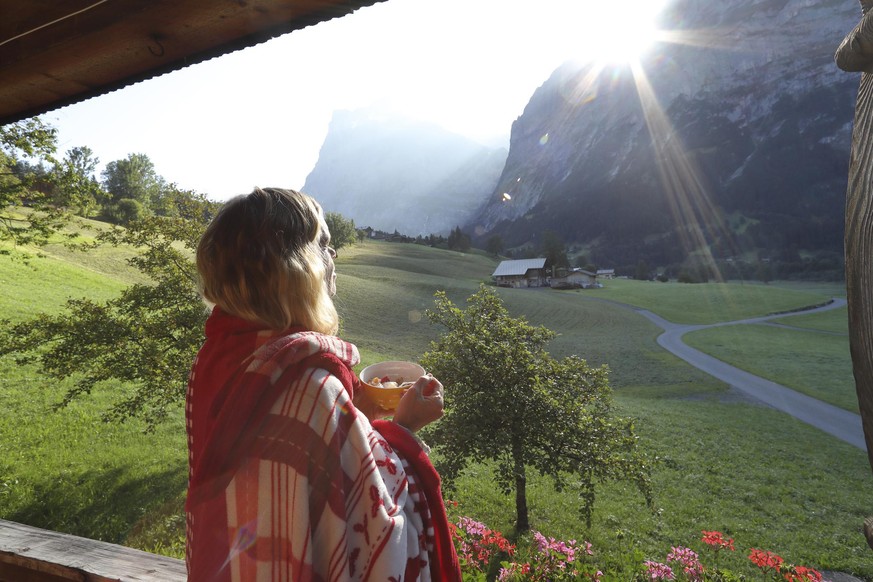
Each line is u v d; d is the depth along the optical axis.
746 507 16.92
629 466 10.34
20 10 1.76
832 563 13.55
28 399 16.31
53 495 11.99
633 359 47.38
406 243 153.50
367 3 1.59
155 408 17.08
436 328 47.62
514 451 10.21
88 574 1.85
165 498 12.17
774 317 79.81
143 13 1.65
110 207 57.72
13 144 14.43
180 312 12.81
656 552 13.05
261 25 1.70
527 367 10.04
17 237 15.59
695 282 139.88
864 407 0.92
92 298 28.94
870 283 0.91
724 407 32.66
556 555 4.14
